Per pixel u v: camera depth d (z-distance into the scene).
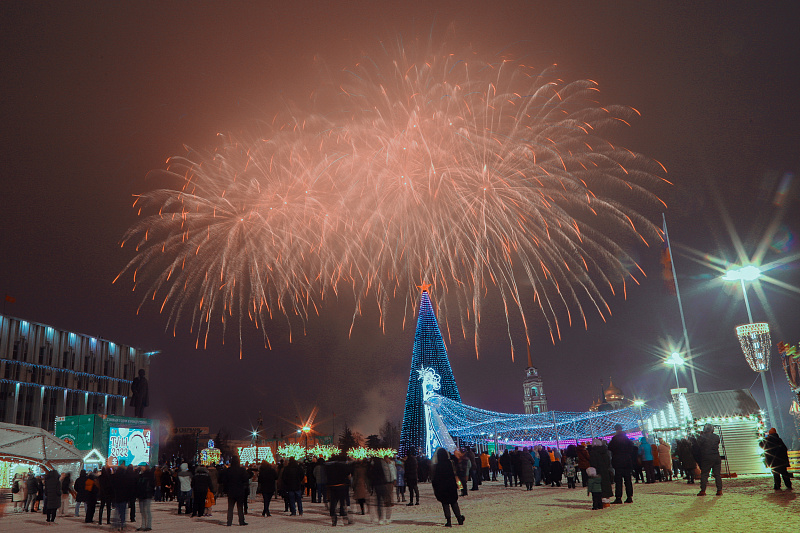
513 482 33.97
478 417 41.00
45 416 69.69
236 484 17.86
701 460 16.66
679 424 27.38
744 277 25.00
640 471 25.73
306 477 28.19
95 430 34.28
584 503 17.38
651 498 16.98
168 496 34.06
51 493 22.88
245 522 18.33
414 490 22.08
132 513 20.84
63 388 71.88
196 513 22.64
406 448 43.69
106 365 79.44
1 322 64.88
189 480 23.77
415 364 44.84
